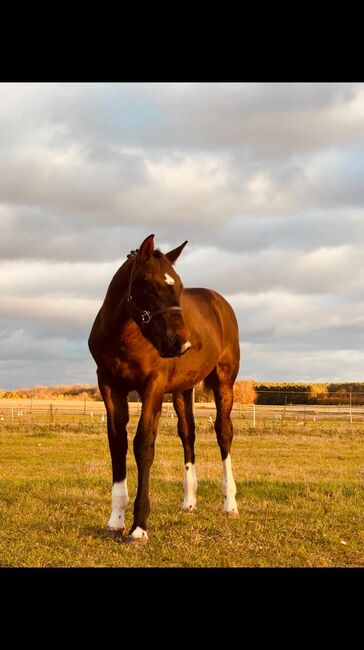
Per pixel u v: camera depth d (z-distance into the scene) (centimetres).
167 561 579
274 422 3516
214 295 905
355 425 3384
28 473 1249
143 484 652
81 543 630
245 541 650
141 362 664
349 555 611
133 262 649
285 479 1184
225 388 868
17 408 5259
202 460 1609
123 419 692
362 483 1092
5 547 599
